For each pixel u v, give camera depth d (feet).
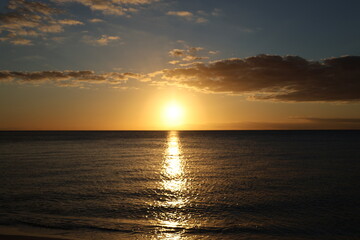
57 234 45.83
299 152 200.54
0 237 42.47
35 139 430.20
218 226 51.72
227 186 87.10
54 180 94.84
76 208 62.18
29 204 65.00
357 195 75.15
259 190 81.46
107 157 170.91
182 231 48.98
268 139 443.73
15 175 104.27
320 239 46.26
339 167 125.80
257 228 50.93
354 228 51.11
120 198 71.67
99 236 45.42
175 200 70.18
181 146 291.17
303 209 62.59
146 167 129.08
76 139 438.40
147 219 55.47
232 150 229.66
